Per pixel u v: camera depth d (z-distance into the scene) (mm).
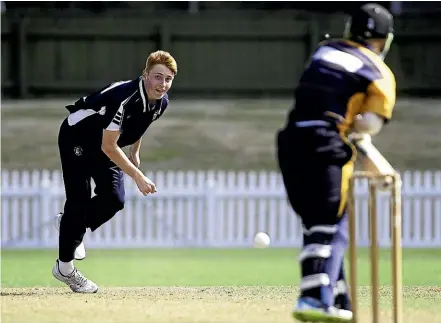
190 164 77938
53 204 64188
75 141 31766
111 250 62844
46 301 30453
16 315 27422
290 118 24266
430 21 89938
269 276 46906
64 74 89688
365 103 23797
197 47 89938
